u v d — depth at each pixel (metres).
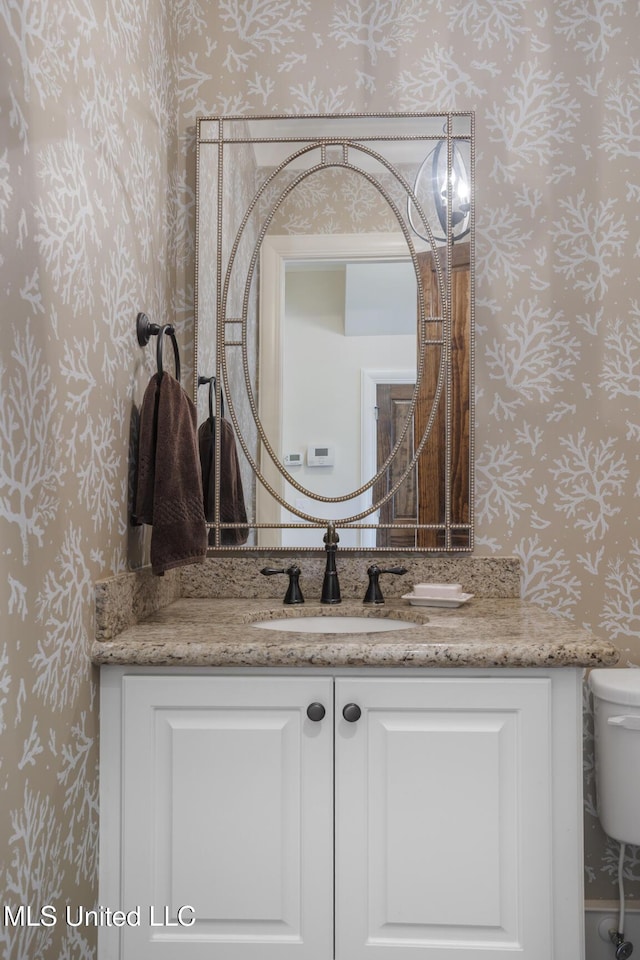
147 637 1.34
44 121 1.07
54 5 1.10
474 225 1.83
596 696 1.68
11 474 0.96
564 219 1.85
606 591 1.83
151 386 1.50
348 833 1.29
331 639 1.32
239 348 1.87
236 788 1.30
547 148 1.86
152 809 1.30
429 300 1.84
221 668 1.31
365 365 1.85
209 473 1.86
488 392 1.85
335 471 1.84
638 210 1.84
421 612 1.62
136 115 1.55
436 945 1.28
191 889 1.29
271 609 1.67
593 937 1.81
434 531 1.83
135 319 1.54
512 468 1.85
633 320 1.84
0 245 0.92
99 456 1.32
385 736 1.29
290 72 1.89
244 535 1.85
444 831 1.29
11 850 0.97
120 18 1.44
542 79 1.86
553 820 1.29
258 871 1.29
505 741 1.29
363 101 1.89
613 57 1.86
